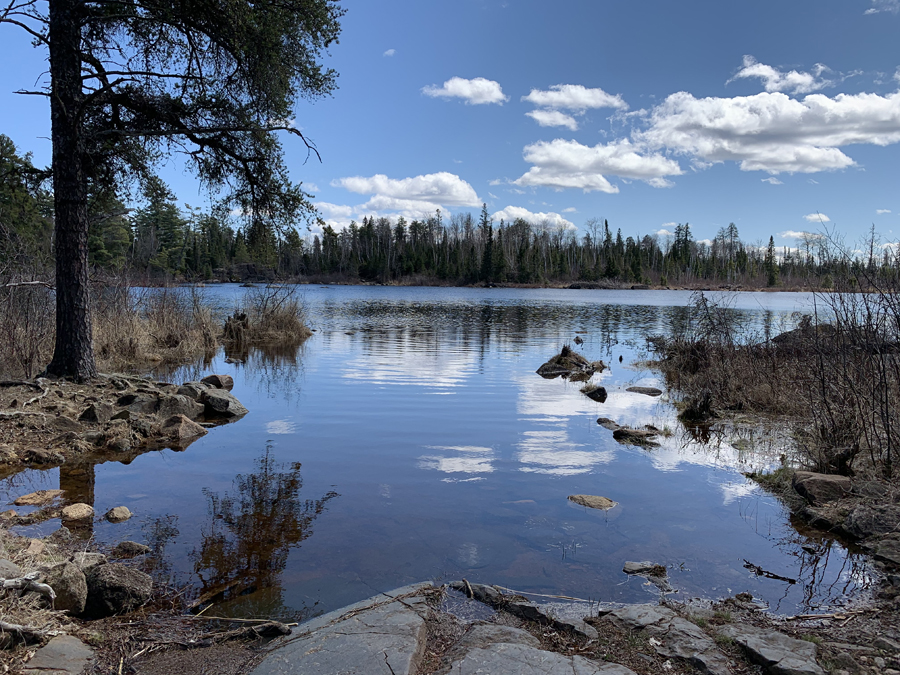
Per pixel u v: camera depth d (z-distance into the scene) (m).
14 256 10.38
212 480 5.84
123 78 8.48
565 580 3.92
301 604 3.54
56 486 5.62
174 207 41.47
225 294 39.69
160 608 3.48
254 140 10.34
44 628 2.96
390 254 103.62
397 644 2.94
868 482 5.30
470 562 4.15
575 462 6.65
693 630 3.20
